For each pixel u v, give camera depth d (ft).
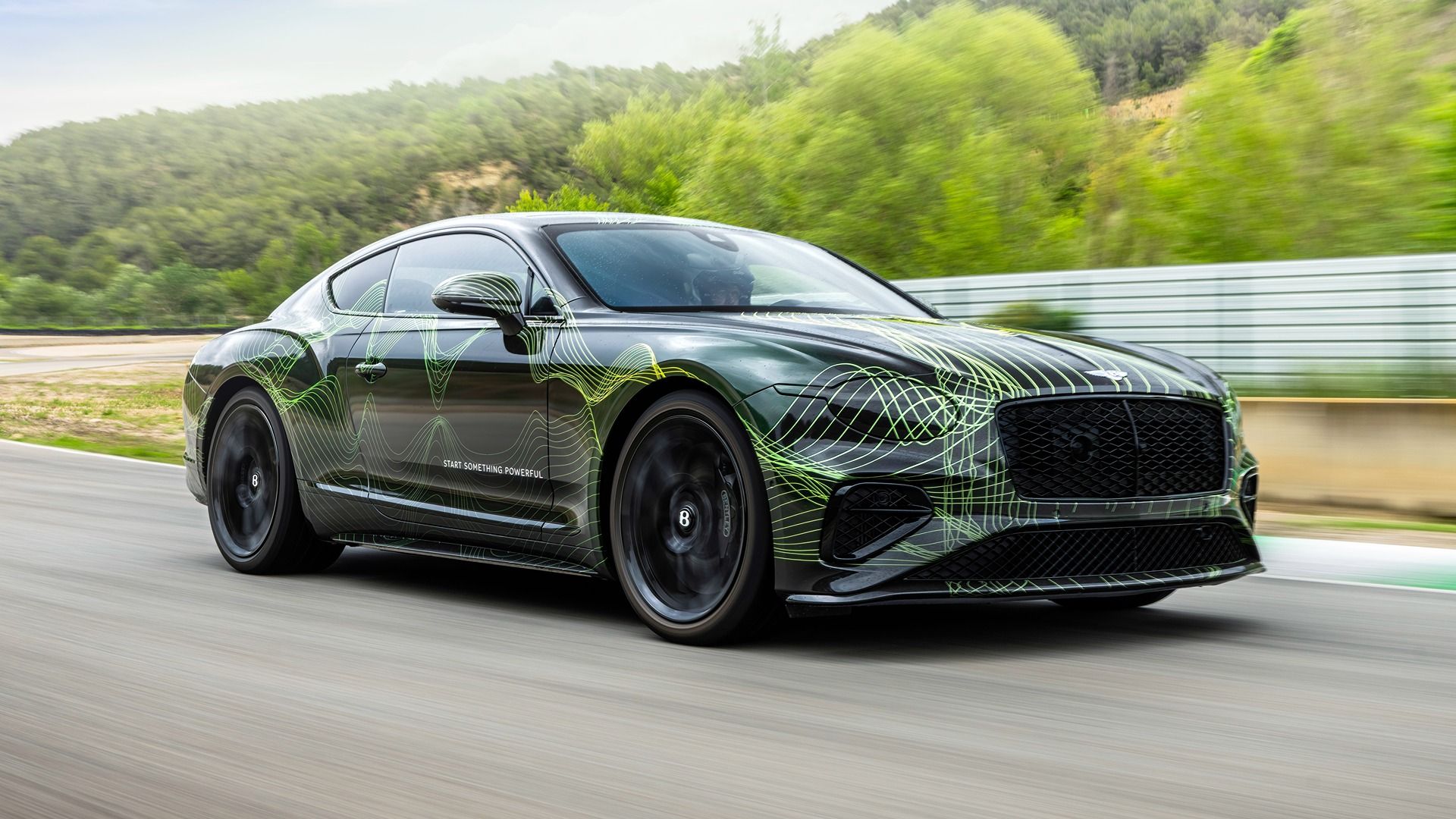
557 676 10.37
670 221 15.21
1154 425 11.48
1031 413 10.98
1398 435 23.94
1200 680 10.21
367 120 624.18
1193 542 11.76
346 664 10.82
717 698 9.59
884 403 10.78
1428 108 48.01
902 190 84.33
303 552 16.02
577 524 12.53
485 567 16.79
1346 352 26.58
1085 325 30.83
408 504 14.33
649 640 11.84
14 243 526.98
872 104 92.94
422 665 10.78
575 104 636.89
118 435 48.62
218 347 17.22
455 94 640.17
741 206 98.43
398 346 14.49
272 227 530.68
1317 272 26.91
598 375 12.25
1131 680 10.20
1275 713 9.15
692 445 11.55
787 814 6.93
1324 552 17.94
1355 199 62.28
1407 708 9.30
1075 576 11.11
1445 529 21.27
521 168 591.78
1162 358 12.62
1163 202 68.85
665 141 165.89
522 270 13.84
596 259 13.73
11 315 408.67
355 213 556.92
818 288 14.33
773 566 10.98
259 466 16.24
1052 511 10.93
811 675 10.37
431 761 7.99
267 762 7.95
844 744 8.34
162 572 15.96
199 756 8.10
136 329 231.71
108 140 580.71
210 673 10.46
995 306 32.73
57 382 85.30
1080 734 8.57
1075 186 90.74
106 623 12.55
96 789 7.46
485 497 13.47
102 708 9.29
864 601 10.52
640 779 7.60
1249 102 65.62
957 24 98.07
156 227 529.04
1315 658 11.10
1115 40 369.71
